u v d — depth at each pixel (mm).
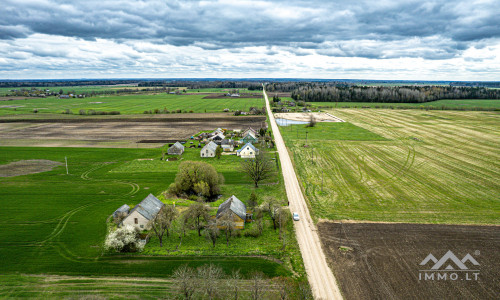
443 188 79875
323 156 112750
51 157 113062
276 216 61500
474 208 68000
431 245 53844
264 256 51469
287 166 101438
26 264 49219
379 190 79438
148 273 46875
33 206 71000
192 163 81375
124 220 59406
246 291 42688
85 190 80875
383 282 44562
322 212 67375
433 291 42562
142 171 97000
